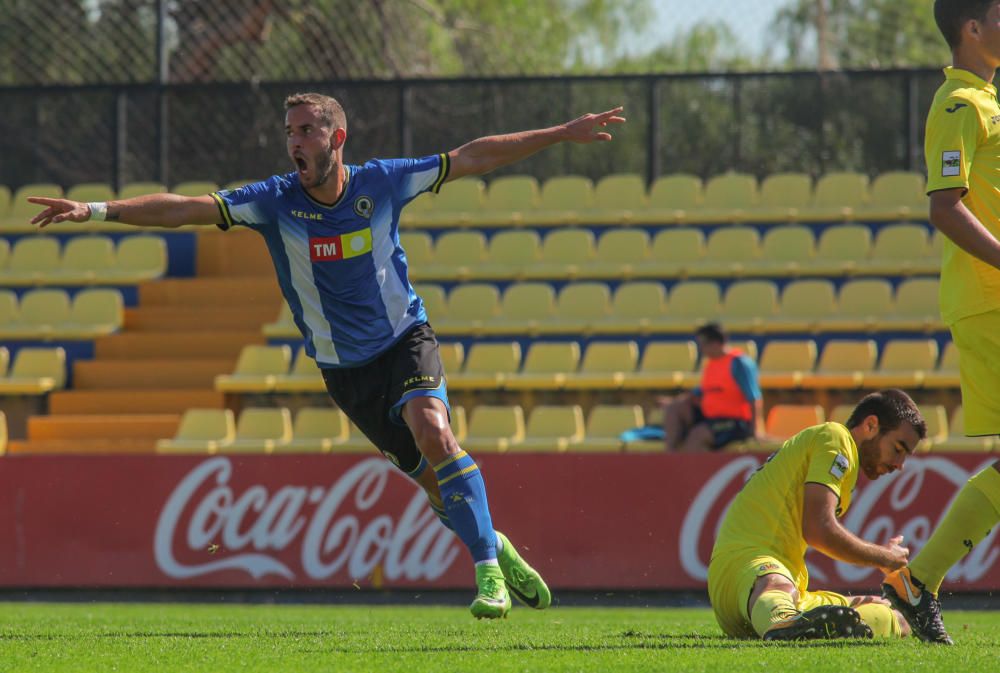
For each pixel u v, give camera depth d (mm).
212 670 13359
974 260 15781
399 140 56250
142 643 16531
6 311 50938
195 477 34594
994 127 15758
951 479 32438
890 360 44312
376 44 61156
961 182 15383
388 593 33719
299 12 59250
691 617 26906
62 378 47969
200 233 54594
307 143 16266
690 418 38656
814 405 43438
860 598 17078
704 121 56438
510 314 49062
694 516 32969
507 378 44188
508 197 56625
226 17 58469
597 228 54875
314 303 17141
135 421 45375
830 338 46719
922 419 16750
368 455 34219
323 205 16797
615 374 44500
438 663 13703
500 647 15562
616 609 31172
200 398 46719
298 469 34344
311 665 13648
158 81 57125
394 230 17156
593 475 33438
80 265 53969
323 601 33781
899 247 51000
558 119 56438
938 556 15953
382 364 17297
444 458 16594
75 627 21000
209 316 51188
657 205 55375
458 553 33531
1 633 19047
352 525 34031
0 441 44344
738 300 48281
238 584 34062
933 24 62875
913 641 15883
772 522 16641
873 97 55531
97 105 57625
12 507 34875
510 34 69750
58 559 34594
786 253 51344
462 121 56250
